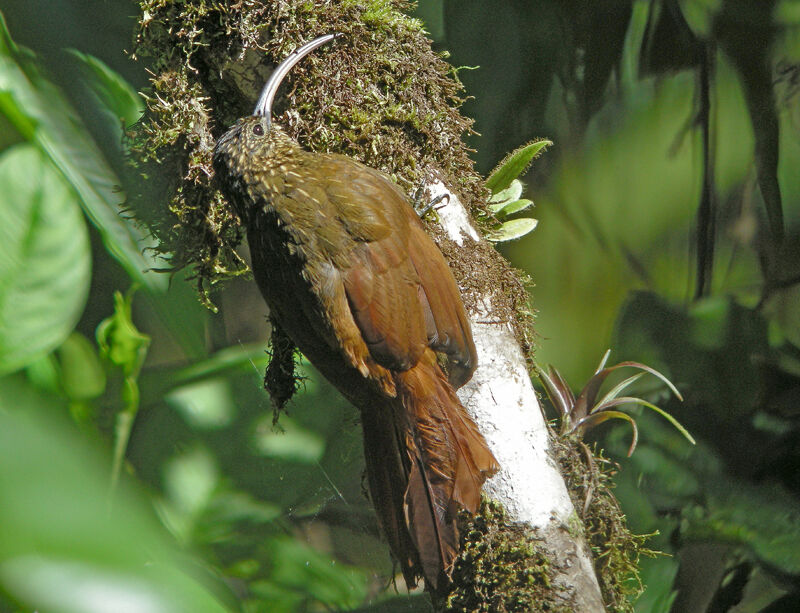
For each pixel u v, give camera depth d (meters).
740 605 6.23
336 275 5.98
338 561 6.25
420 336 5.97
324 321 5.98
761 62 6.23
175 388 6.13
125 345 6.01
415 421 5.96
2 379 5.93
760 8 6.21
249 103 6.03
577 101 6.23
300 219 5.98
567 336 6.30
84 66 6.09
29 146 5.93
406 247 5.98
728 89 6.26
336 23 6.00
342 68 6.00
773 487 6.20
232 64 6.01
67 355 6.00
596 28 6.21
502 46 6.21
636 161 6.27
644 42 6.22
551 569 5.95
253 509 6.22
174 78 6.02
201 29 6.00
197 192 6.04
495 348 5.99
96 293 6.17
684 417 6.23
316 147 6.00
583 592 5.94
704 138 6.23
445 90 6.03
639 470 6.21
